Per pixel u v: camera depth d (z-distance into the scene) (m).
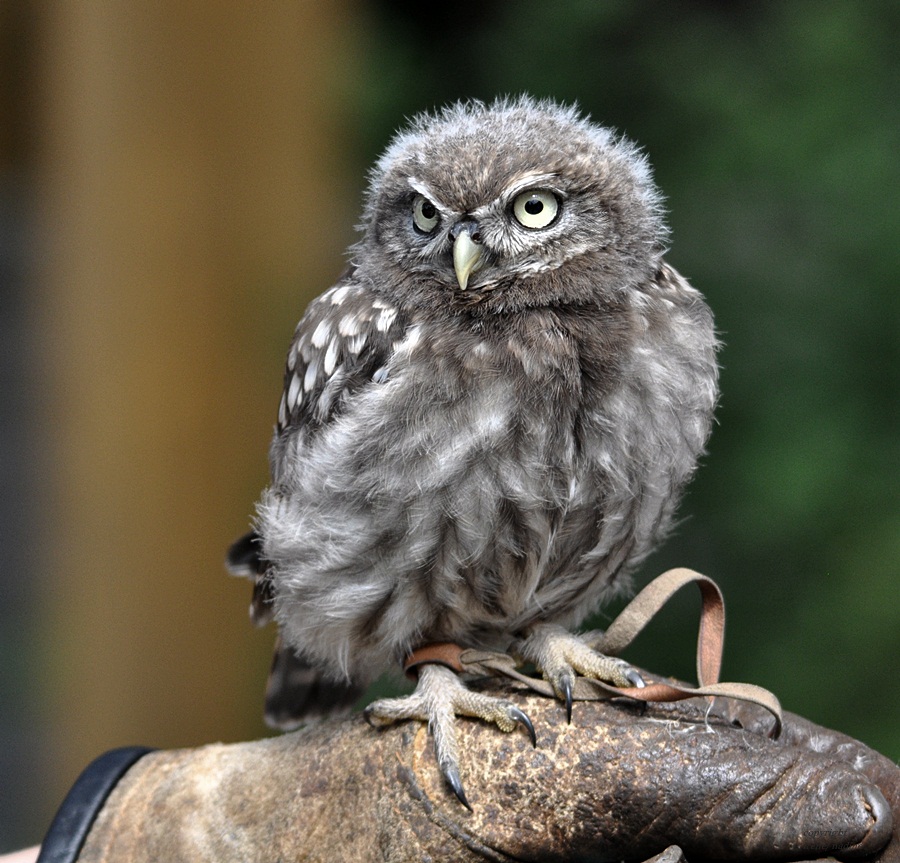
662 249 7.58
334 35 14.44
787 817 5.66
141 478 13.58
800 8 13.55
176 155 13.49
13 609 15.42
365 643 7.42
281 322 13.60
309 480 7.16
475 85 14.79
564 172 7.11
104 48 13.33
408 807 6.28
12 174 16.67
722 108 13.38
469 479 6.66
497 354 6.73
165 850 6.80
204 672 13.96
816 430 12.40
